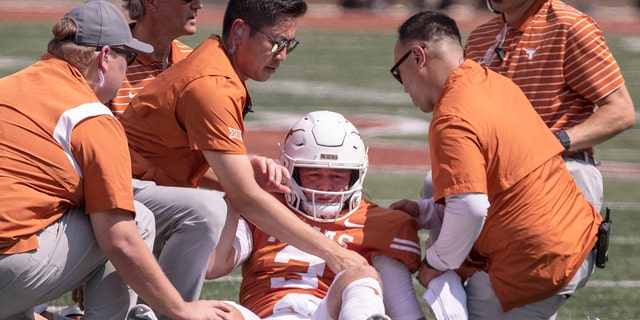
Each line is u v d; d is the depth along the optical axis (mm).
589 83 18688
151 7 18906
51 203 13586
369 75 81938
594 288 23797
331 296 14273
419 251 16125
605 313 21703
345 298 13867
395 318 15711
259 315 15438
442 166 14367
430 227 16969
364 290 13844
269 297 15617
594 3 178500
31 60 78500
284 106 62438
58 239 13758
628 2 178750
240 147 15203
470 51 20031
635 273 25266
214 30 110500
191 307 14172
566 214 15133
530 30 19000
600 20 156750
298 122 16516
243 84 15953
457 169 14219
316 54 98562
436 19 15578
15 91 13961
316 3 173250
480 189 14148
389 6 167375
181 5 18766
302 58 94500
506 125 14773
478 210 14117
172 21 18875
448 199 14336
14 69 72625
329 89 71938
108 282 14688
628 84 77125
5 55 81562
